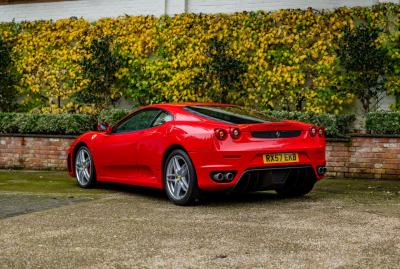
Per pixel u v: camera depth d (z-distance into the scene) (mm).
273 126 6254
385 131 9211
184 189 6297
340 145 9484
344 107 10758
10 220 5426
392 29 10383
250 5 11820
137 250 4145
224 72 11242
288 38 10969
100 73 12438
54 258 3938
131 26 12492
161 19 12219
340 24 10641
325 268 3615
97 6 13234
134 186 8414
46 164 11727
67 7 13555
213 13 12133
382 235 4555
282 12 11047
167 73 12031
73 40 13141
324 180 9102
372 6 10492
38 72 13336
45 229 4961
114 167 7656
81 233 4777
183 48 11953
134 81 12359
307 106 10812
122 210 6008
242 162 5992
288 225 5027
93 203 6547
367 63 10141
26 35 13539
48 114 11773
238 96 11305
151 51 12312
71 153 8539
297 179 6461
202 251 4098
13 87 13555
